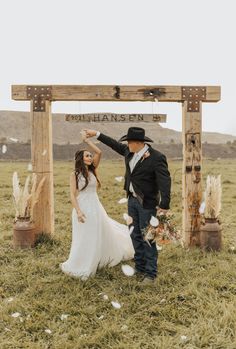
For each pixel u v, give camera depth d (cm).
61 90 671
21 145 6950
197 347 354
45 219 690
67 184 1791
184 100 673
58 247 668
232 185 1825
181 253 634
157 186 510
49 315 418
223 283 496
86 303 447
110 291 480
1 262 596
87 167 535
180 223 922
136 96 671
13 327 397
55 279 518
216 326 384
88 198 539
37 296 468
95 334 377
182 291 479
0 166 3494
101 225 541
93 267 529
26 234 652
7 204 1216
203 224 657
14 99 678
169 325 397
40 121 676
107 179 2138
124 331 385
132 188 512
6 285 504
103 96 670
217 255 626
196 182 679
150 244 508
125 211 1137
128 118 671
